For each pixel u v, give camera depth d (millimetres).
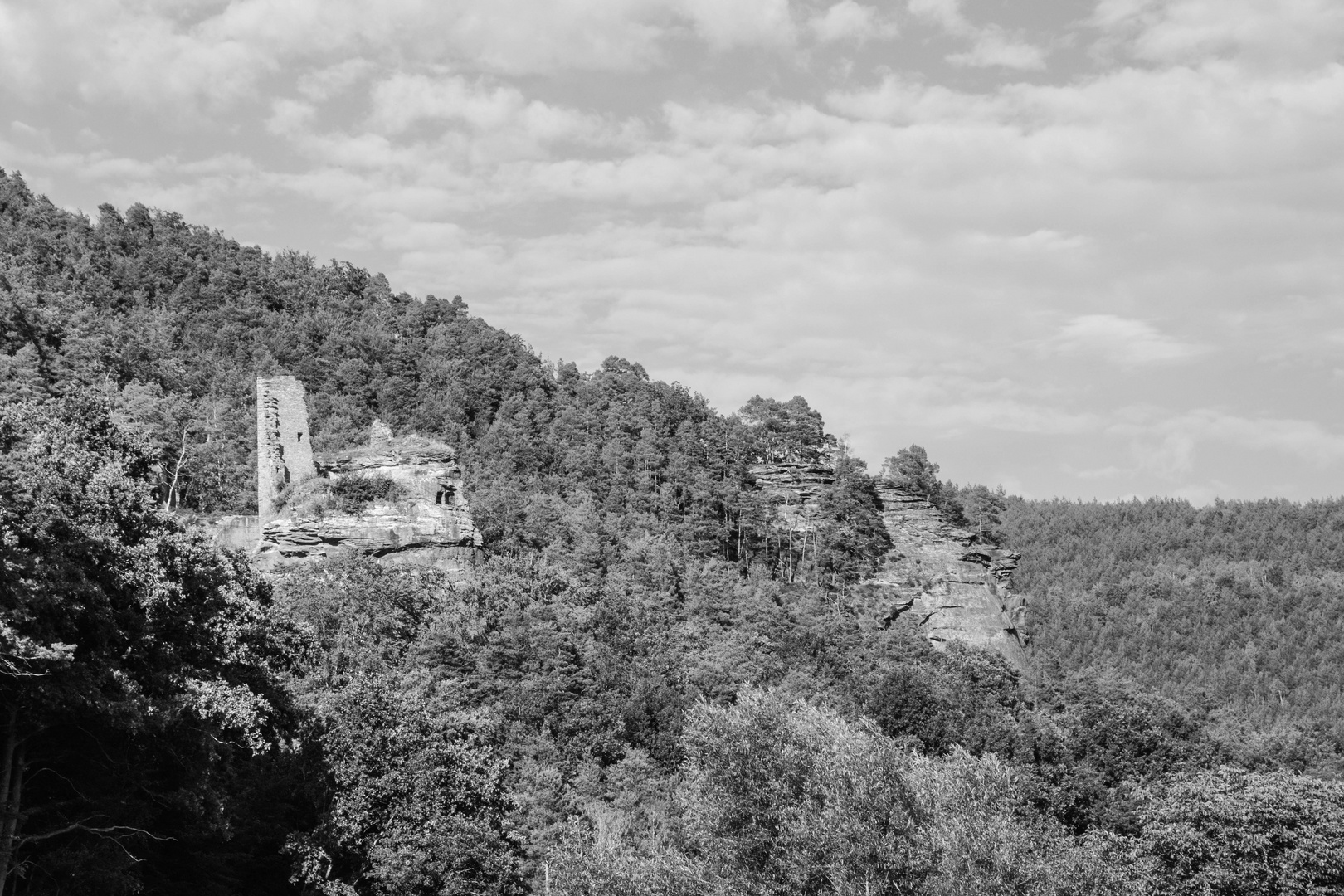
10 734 42375
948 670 138875
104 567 47562
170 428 146250
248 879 59094
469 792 65188
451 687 92062
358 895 59875
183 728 47438
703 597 141375
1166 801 92500
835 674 129750
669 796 90438
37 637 41125
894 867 60656
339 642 97500
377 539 120375
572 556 142125
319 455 133500
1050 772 105000
